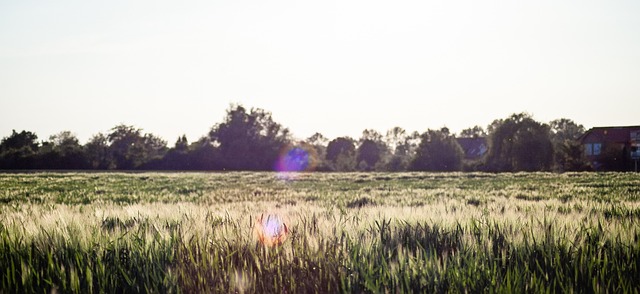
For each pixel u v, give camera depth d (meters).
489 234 5.61
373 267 4.45
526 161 63.06
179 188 27.56
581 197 16.42
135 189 26.64
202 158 96.38
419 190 23.03
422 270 4.24
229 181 39.09
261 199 19.39
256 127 106.50
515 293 3.78
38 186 28.19
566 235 5.30
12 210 10.52
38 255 4.84
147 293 3.97
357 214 8.15
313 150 105.75
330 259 4.48
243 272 4.24
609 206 10.42
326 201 16.98
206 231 5.76
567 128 166.62
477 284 3.97
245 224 6.13
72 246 5.03
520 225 5.96
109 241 5.16
